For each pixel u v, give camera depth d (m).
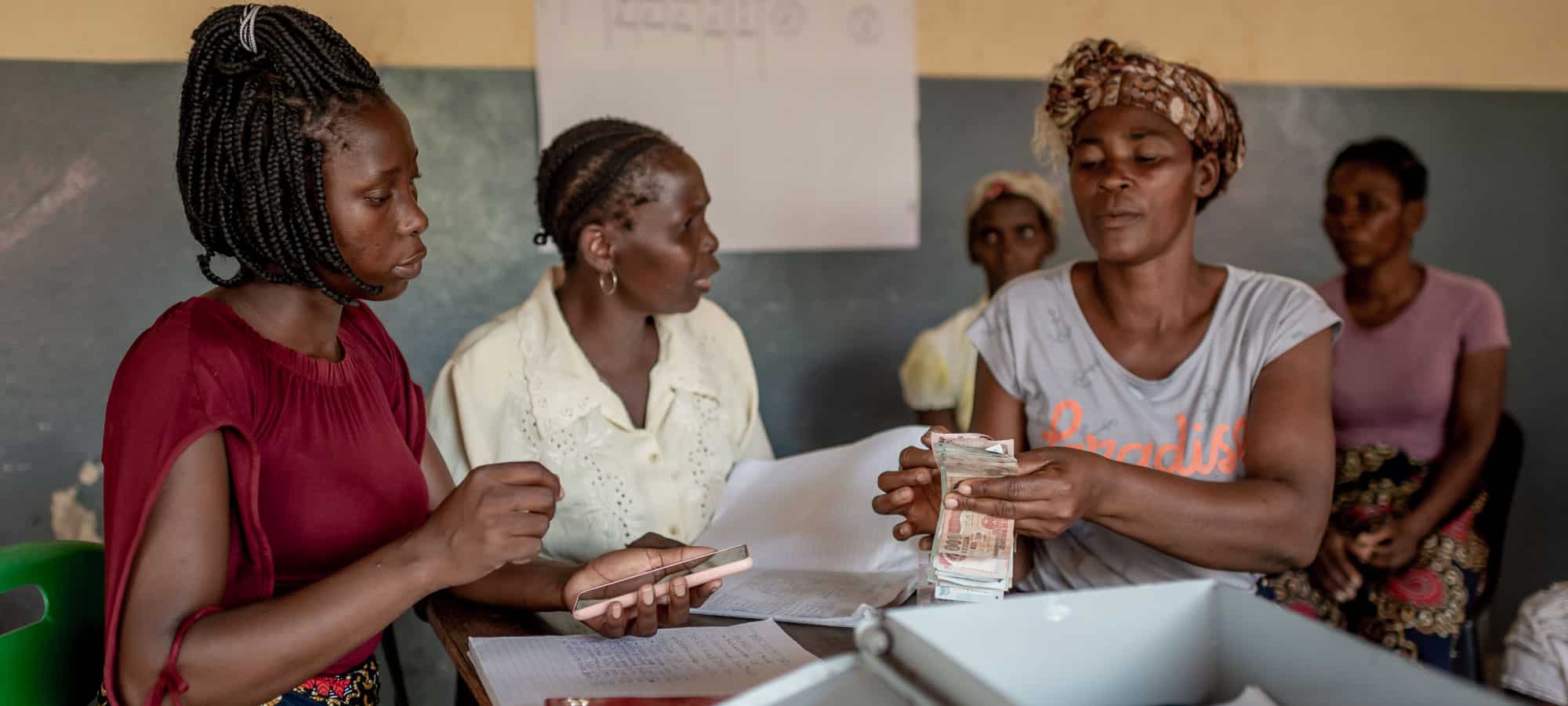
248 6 1.07
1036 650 0.81
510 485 1.03
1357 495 2.32
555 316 1.77
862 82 2.77
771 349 2.75
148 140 2.24
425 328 2.46
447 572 1.01
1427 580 2.19
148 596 0.98
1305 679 0.77
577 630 1.25
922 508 1.24
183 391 1.03
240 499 1.07
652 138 1.75
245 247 1.11
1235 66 3.13
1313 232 3.22
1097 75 1.40
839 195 2.77
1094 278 1.54
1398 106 3.27
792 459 1.71
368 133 1.08
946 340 2.88
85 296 2.21
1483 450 2.48
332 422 1.18
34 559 1.19
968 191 2.89
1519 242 3.37
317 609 0.99
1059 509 1.12
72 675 1.23
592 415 1.73
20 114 2.15
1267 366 1.40
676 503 1.75
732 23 2.64
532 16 2.48
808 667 0.76
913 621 0.77
